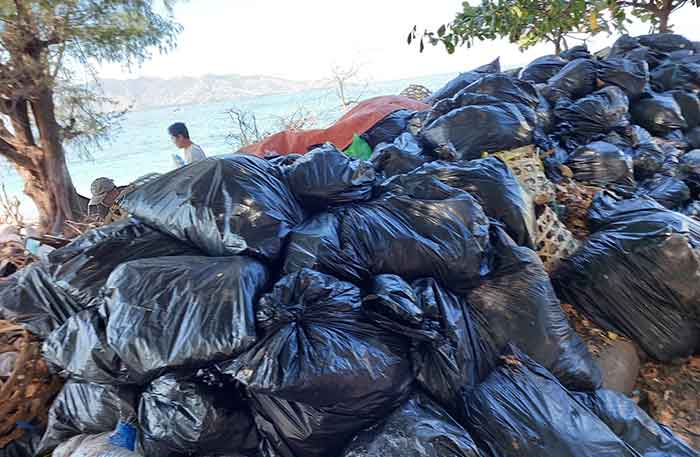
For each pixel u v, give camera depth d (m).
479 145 2.97
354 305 1.72
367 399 1.60
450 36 4.98
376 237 2.01
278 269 1.90
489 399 1.72
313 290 1.67
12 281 2.31
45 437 2.06
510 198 2.42
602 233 2.48
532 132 3.17
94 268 2.03
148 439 1.67
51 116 8.26
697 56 4.76
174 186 2.04
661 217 2.34
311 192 2.17
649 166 3.52
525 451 1.57
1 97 7.62
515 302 2.06
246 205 1.91
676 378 2.28
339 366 1.54
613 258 2.33
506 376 1.82
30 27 7.04
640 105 4.09
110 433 1.90
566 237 2.63
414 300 1.80
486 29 5.12
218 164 2.02
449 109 3.38
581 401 1.85
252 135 8.91
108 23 7.47
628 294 2.29
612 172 3.26
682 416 2.13
